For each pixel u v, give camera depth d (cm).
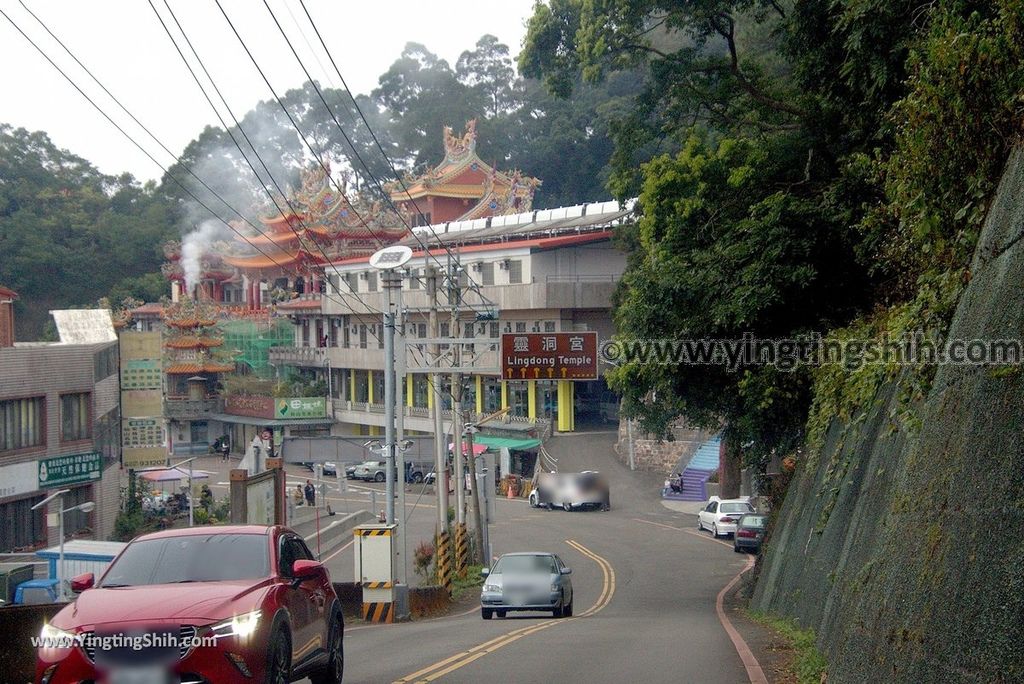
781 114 2564
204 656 762
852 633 849
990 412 736
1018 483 664
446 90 10700
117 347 4100
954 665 655
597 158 8838
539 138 9150
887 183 1372
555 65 2572
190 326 8050
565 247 5538
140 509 4166
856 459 1477
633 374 2338
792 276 2052
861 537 1201
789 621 1639
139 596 820
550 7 2516
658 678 1068
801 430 2380
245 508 2761
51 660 764
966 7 1291
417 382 6619
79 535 3603
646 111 2586
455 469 3544
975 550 682
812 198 2256
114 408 4025
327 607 1016
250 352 8244
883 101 1831
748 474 5059
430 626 1994
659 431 3781
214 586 844
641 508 5400
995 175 1119
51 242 9325
